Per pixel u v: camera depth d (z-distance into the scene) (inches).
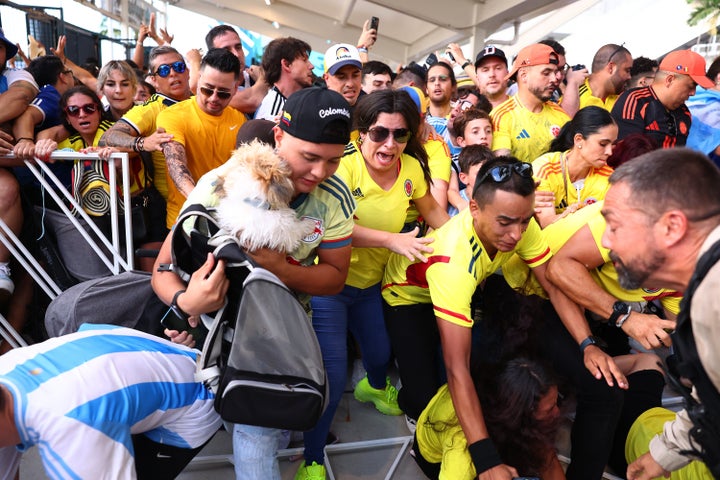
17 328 115.0
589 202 106.7
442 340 83.0
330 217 72.1
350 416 116.9
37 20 265.9
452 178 136.5
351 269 95.7
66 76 149.2
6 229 103.8
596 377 81.8
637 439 89.7
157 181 115.1
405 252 86.7
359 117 90.1
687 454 56.7
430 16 500.7
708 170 46.4
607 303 82.7
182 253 64.7
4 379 52.1
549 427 81.0
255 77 176.1
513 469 74.5
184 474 95.1
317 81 167.9
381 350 106.0
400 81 191.5
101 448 52.9
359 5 678.5
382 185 95.2
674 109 146.3
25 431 51.7
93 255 107.0
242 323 59.6
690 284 43.1
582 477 86.3
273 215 60.2
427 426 89.6
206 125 113.9
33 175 114.4
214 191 63.2
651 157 48.6
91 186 103.0
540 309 93.2
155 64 139.5
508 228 77.3
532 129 144.4
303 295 76.8
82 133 122.0
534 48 140.9
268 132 75.5
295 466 98.3
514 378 80.3
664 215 46.6
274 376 61.8
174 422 65.3
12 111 114.0
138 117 113.5
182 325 70.1
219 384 61.2
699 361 44.4
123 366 58.0
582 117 107.3
